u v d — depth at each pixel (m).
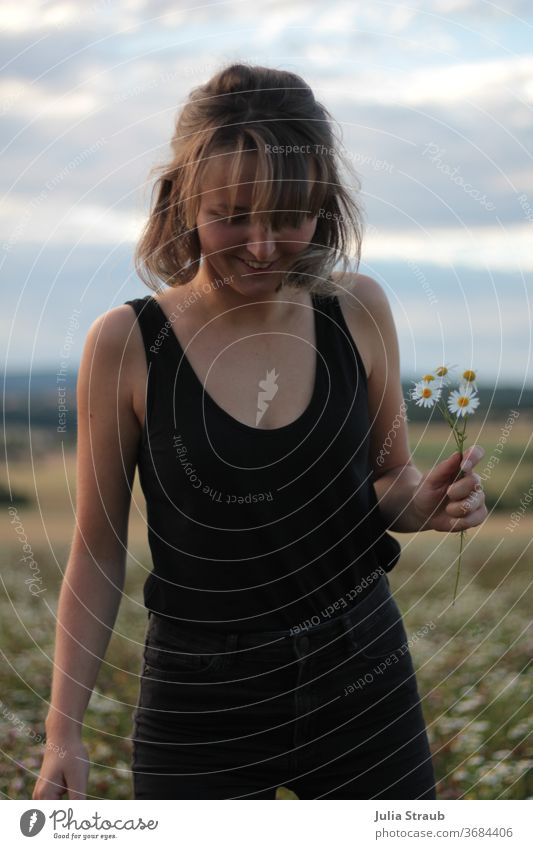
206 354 1.88
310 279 1.91
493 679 3.89
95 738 3.42
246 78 1.76
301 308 1.94
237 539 1.85
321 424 1.88
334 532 1.90
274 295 1.87
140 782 1.94
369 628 1.94
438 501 2.03
